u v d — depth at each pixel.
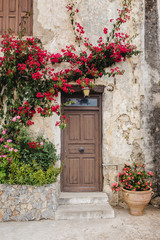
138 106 5.15
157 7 5.25
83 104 5.25
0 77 4.82
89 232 3.73
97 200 4.71
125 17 5.12
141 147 5.11
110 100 5.10
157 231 3.77
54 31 5.14
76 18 5.17
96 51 4.93
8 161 4.36
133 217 4.37
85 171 5.18
